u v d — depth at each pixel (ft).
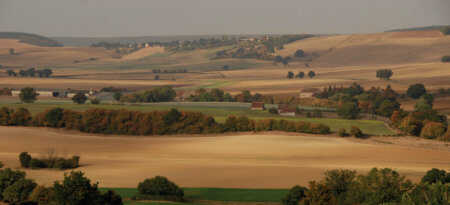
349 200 232.73
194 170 416.67
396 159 499.51
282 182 358.84
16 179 256.32
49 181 352.08
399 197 220.64
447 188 190.60
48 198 231.09
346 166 446.19
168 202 276.21
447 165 461.78
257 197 302.66
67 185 210.79
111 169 421.59
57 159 440.04
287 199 255.29
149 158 503.20
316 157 513.45
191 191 322.34
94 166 441.27
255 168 428.15
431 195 192.75
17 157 494.59
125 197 290.76
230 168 428.56
